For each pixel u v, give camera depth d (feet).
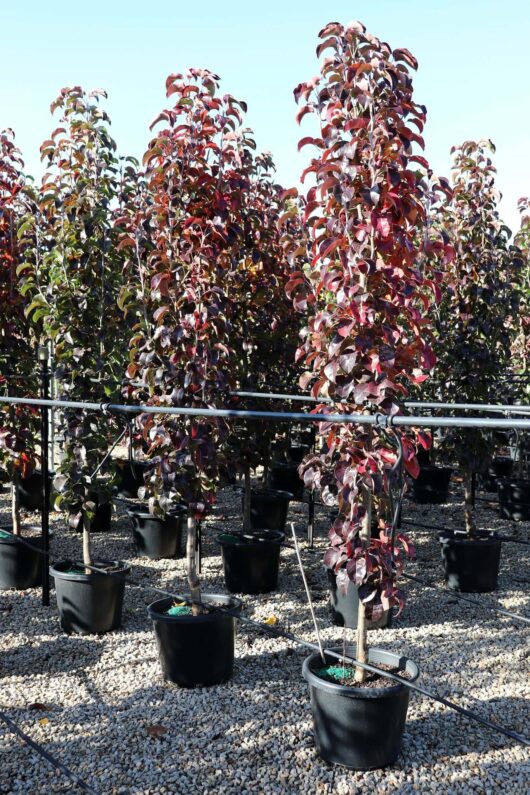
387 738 10.00
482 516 26.35
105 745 10.69
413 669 10.35
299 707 11.94
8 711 11.73
